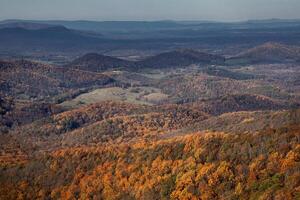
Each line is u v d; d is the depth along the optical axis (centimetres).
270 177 6688
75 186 9700
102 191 9188
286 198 6044
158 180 8269
